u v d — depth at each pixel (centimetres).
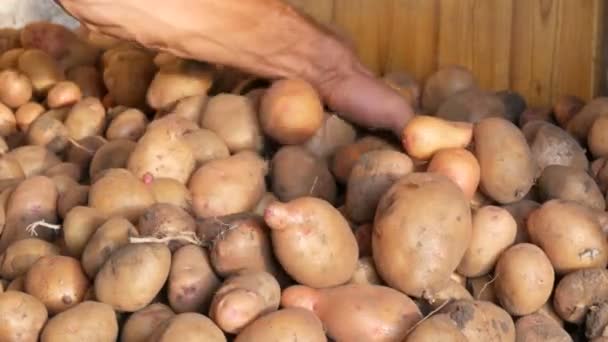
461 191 79
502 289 80
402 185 79
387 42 131
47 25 134
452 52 128
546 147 98
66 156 109
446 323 70
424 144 90
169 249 76
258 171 92
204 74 109
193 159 93
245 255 75
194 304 74
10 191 91
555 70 123
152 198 84
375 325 72
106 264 72
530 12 124
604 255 83
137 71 118
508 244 83
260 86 110
